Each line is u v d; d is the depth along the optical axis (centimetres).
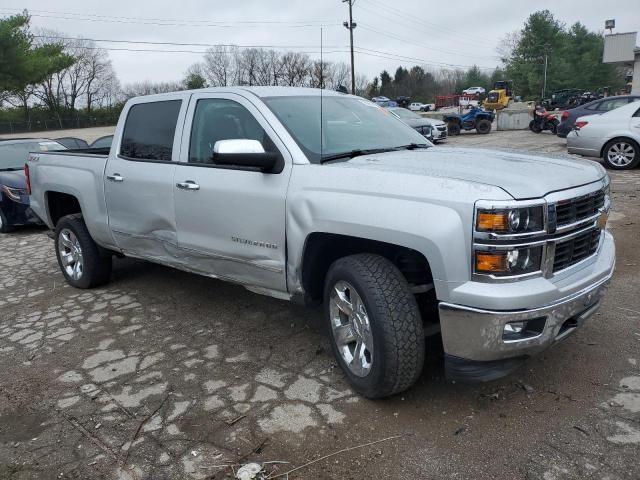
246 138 386
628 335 395
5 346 442
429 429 300
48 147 1057
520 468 266
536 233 270
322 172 334
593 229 317
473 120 2638
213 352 407
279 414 321
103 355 414
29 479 278
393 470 271
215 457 287
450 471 268
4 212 909
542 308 273
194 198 407
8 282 627
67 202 607
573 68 7256
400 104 3956
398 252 327
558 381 339
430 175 293
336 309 342
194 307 501
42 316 505
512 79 7556
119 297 540
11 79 4797
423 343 305
